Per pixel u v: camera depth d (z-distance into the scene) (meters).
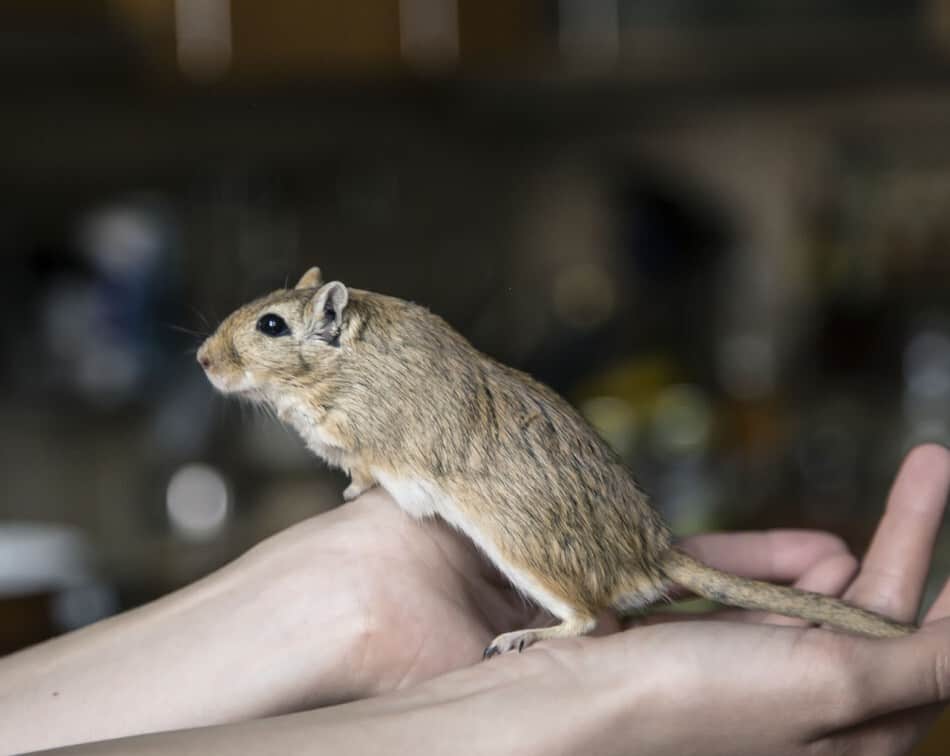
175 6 0.95
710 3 0.96
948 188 1.08
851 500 0.84
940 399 1.01
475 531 0.43
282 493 0.88
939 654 0.40
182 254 1.19
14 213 1.17
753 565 0.48
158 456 0.95
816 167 1.12
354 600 0.44
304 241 1.20
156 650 0.44
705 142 1.14
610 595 0.43
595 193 1.19
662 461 0.84
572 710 0.38
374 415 0.44
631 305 1.13
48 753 0.35
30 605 0.67
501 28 1.00
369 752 0.37
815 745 0.40
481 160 1.21
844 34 0.95
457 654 0.44
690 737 0.39
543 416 0.43
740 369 1.08
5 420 1.14
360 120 1.19
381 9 0.98
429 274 1.21
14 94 1.14
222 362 0.46
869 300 1.08
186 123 1.18
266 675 0.43
